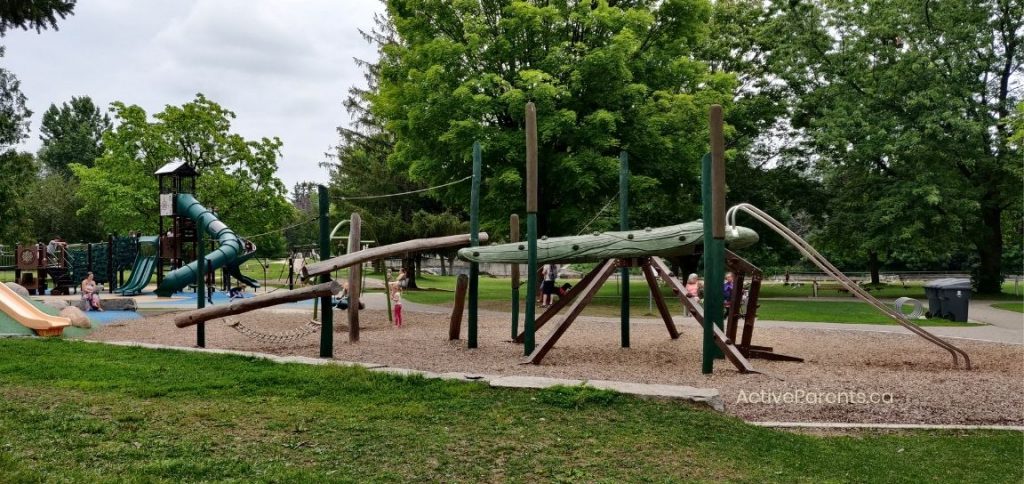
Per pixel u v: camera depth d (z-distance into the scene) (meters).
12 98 46.00
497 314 21.09
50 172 93.62
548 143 23.06
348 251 14.85
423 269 59.75
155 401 7.69
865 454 6.54
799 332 16.41
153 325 17.52
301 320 18.92
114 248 31.38
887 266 53.56
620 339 14.66
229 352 10.98
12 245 47.78
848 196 33.09
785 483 5.57
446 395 7.96
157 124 38.81
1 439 6.06
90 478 5.11
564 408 7.38
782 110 32.78
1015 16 30.98
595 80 22.31
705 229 10.20
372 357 11.61
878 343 14.38
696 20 24.58
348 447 6.11
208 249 32.34
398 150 26.08
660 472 5.66
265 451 5.96
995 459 6.44
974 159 30.34
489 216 24.83
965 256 50.88
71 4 17.25
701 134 23.88
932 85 29.69
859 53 31.56
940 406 8.20
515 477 5.47
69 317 15.90
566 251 11.47
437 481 5.36
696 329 16.61
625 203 12.85
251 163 40.44
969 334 16.27
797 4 33.28
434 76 21.77
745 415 7.82
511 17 23.45
